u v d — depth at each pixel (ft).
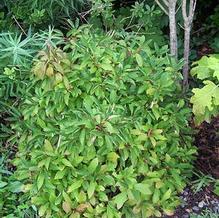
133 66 6.40
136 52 6.44
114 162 5.83
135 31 8.34
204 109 6.08
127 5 9.29
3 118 7.35
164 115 6.29
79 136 5.71
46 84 6.07
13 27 7.99
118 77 6.10
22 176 6.11
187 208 6.62
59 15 8.14
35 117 6.28
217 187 6.64
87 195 5.85
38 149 6.17
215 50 8.91
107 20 7.76
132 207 6.04
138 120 6.07
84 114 5.81
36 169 5.97
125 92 6.16
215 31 9.41
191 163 6.95
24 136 6.48
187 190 6.81
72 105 6.07
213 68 6.13
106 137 5.64
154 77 6.26
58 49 6.21
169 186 6.21
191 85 8.07
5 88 6.99
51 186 5.90
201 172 7.00
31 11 7.91
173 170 6.27
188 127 6.76
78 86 6.09
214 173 7.07
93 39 6.47
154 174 6.00
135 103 6.16
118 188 6.08
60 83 5.98
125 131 5.86
